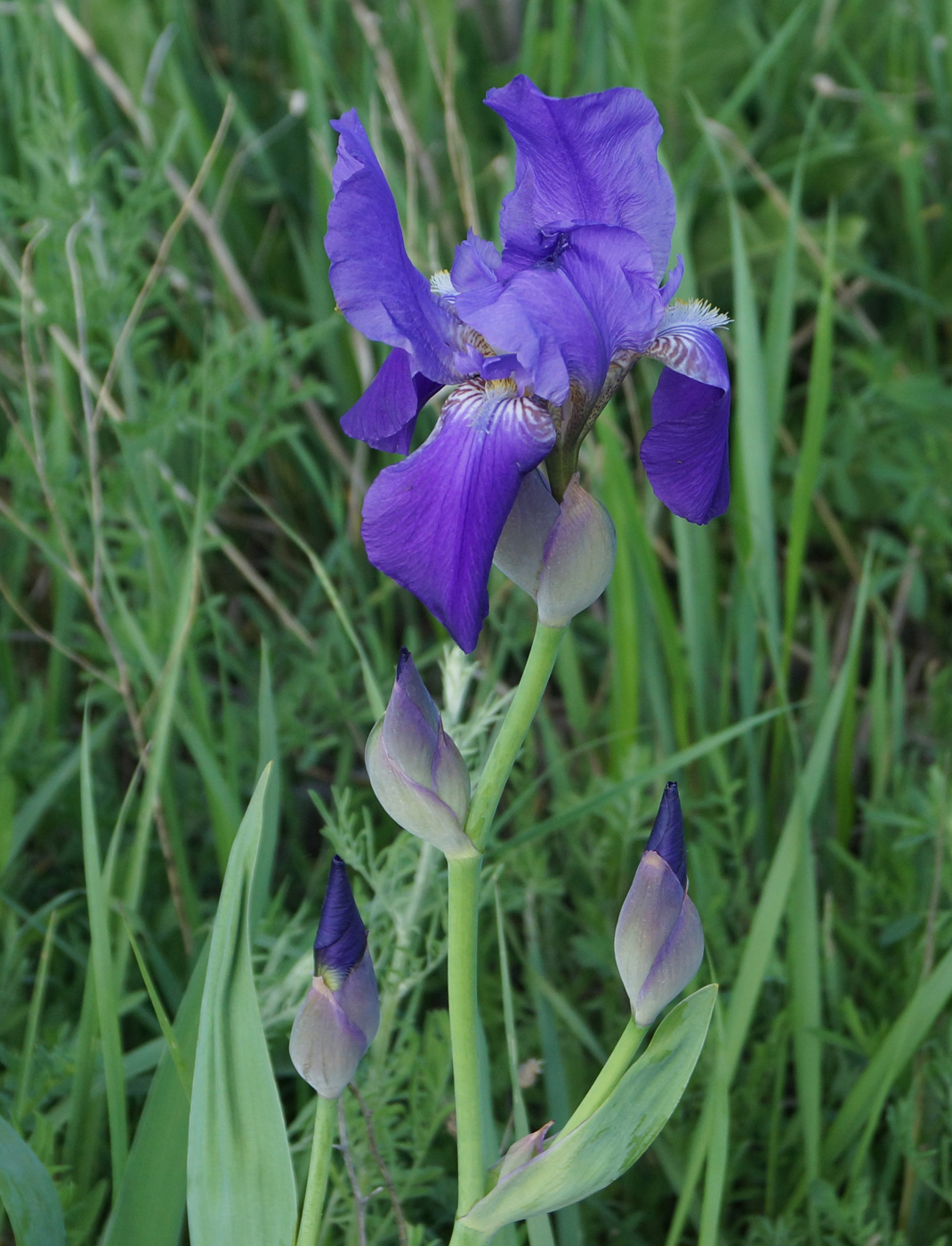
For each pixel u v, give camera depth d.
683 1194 0.58
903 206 1.12
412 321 0.48
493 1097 0.66
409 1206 0.63
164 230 1.00
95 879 0.57
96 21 1.03
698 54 1.05
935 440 0.88
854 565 0.92
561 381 0.47
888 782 0.76
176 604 0.72
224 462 0.74
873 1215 0.62
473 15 1.16
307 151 1.09
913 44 1.12
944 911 0.65
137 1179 0.54
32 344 0.85
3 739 0.70
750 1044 0.67
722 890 0.66
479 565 0.47
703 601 0.77
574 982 0.69
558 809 0.69
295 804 0.82
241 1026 0.50
